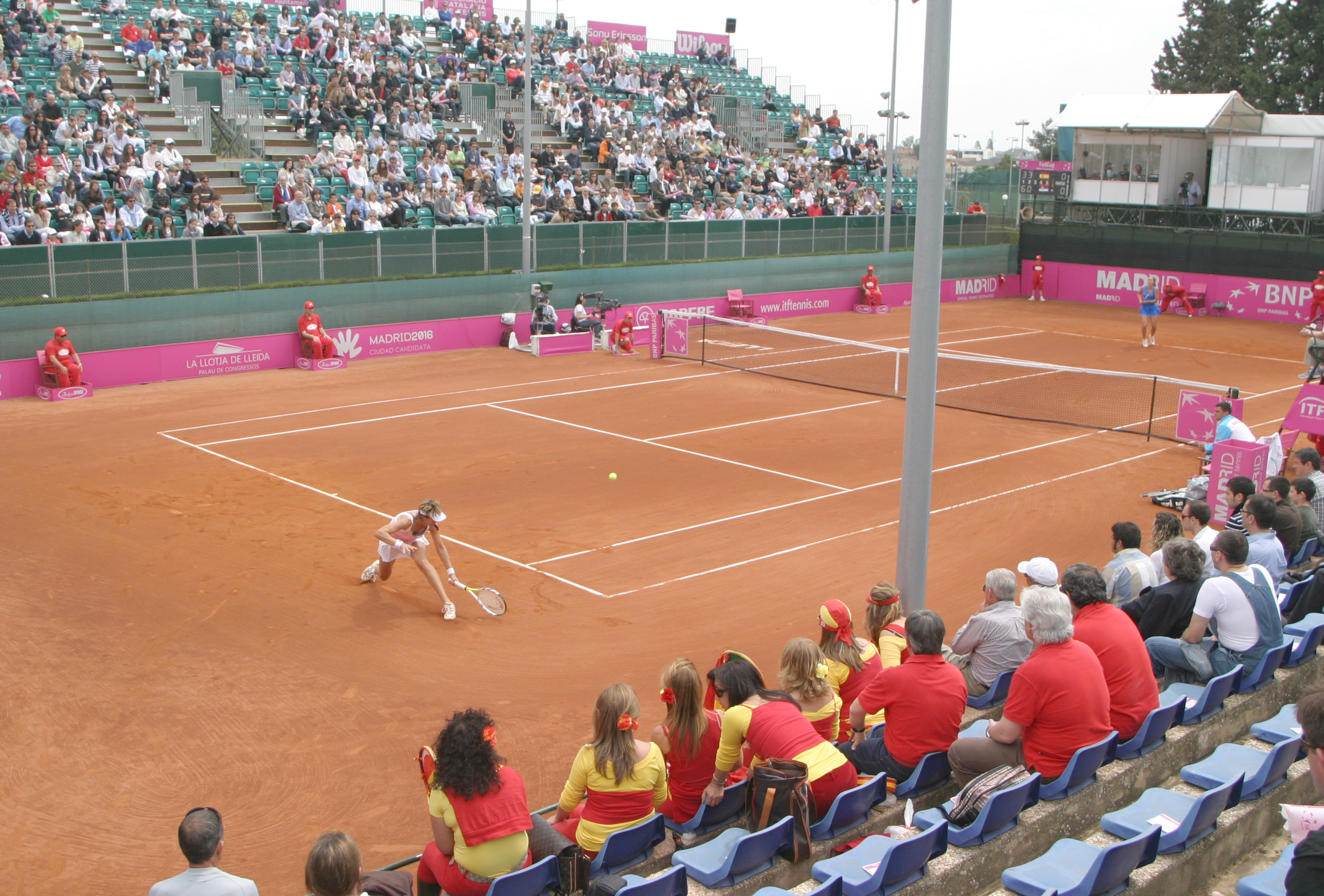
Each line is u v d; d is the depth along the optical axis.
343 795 9.80
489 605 13.86
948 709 7.86
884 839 6.85
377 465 20.53
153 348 27.64
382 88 40.97
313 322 29.83
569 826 7.54
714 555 16.23
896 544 16.77
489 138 42.72
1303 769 8.14
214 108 37.84
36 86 34.28
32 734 10.75
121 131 32.22
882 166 54.38
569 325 34.28
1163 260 44.50
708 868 6.65
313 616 13.80
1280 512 12.53
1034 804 7.38
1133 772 7.97
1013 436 23.95
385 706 11.50
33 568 15.09
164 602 14.09
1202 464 20.64
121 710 11.27
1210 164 45.62
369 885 6.74
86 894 8.34
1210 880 7.27
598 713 7.16
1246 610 9.28
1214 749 8.86
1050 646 7.57
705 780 7.68
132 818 9.38
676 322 32.62
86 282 27.25
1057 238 47.72
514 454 21.52
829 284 43.31
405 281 32.66
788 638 13.39
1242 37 73.75
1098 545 16.98
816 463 21.33
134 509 17.72
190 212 30.91
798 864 6.84
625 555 16.14
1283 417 25.84
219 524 17.11
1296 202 42.75
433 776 6.75
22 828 9.20
